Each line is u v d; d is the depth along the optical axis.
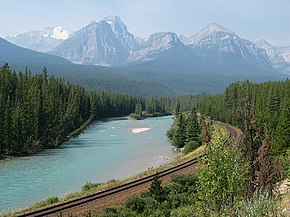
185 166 58.53
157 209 35.78
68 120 128.25
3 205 47.50
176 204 37.66
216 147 21.75
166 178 50.38
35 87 119.56
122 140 115.69
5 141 90.56
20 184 59.16
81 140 116.38
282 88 129.62
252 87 148.75
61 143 109.56
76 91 165.38
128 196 41.16
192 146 89.75
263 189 20.16
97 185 51.00
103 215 33.22
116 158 83.06
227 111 143.12
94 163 77.19
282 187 24.95
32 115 103.38
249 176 20.81
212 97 194.50
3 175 66.25
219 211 19.69
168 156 86.06
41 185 58.34
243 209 17.22
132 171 68.69
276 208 16.50
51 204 40.28
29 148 94.81
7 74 125.94
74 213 35.59
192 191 40.94
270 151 21.17
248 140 21.39
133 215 34.19
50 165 75.62
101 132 138.00
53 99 126.25
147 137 123.31
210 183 21.28
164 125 167.38
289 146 57.41
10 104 107.62
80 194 44.31
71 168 72.12
